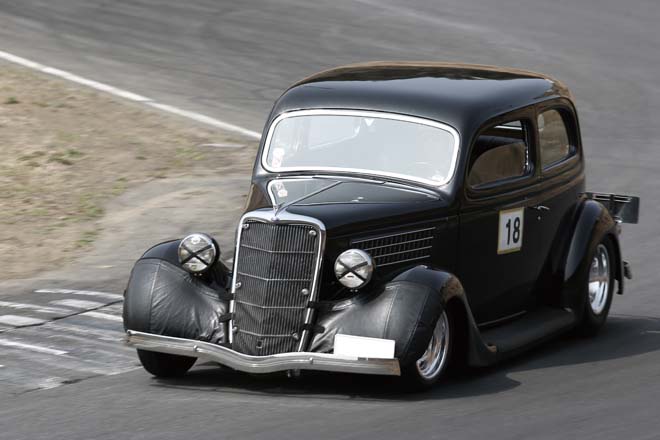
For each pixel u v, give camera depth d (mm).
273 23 63000
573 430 16734
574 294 23344
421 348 18141
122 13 63156
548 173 23156
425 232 20047
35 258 30078
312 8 67188
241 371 20234
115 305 25531
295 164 21219
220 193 36156
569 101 24328
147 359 19750
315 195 20016
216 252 19375
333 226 18812
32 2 64062
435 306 18359
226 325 19109
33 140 42000
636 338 23703
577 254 23453
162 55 55844
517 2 72375
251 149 42469
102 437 16453
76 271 28781
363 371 17953
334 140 21203
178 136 43625
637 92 54312
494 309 22078
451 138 20734
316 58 56438
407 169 20688
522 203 22172
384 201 19891
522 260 22469
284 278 18750
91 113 46000
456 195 20469
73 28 59562
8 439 16484
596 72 57438
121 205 35125
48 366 20812
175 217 33500
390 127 21031
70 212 34406
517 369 20953
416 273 18750
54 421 17359
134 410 17891
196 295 19344
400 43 60281
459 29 64375
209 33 60219
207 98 49406
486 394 18922
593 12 70438
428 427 16828
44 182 37438
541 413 17672
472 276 21141
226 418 17344
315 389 19188
